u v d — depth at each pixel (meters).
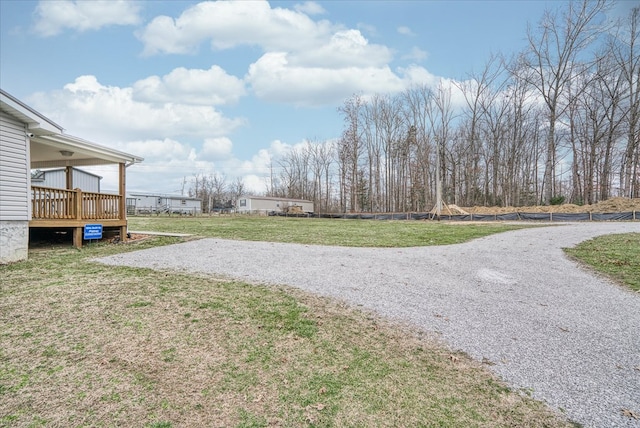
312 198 51.72
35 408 2.41
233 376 2.89
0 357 3.08
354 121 39.47
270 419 2.36
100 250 8.56
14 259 7.12
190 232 13.12
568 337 3.83
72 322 3.86
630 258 7.58
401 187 39.84
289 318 4.19
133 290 5.07
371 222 21.52
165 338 3.53
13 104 6.89
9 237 7.05
